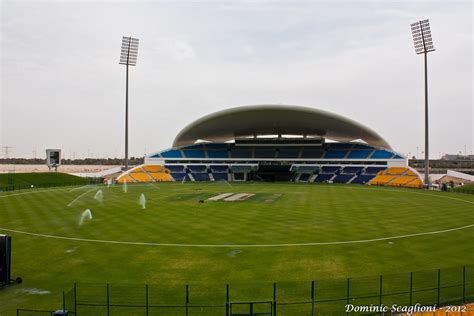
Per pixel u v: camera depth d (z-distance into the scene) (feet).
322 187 281.13
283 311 55.98
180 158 397.39
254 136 421.59
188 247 91.35
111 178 342.85
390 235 103.71
